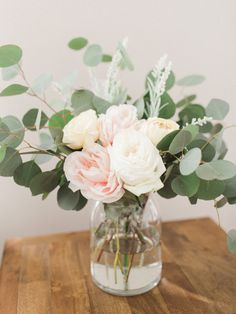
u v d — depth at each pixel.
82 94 0.69
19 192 1.10
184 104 0.85
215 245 0.94
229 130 1.15
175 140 0.55
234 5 1.05
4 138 0.61
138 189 0.54
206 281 0.79
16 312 0.71
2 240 1.14
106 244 0.72
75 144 0.60
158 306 0.71
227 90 1.12
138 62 1.05
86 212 1.16
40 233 1.15
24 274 0.83
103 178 0.56
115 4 1.00
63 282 0.80
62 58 1.02
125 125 0.58
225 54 1.09
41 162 0.65
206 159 0.62
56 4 0.97
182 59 1.07
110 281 0.74
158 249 0.75
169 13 1.03
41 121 0.71
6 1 0.95
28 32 0.98
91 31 1.01
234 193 0.61
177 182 0.59
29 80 1.01
